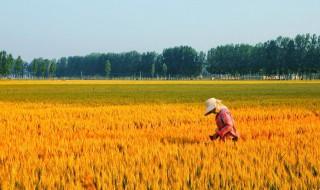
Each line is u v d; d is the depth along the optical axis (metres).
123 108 38.56
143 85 137.38
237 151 14.08
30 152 14.30
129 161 12.48
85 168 11.59
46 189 10.14
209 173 11.09
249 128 21.33
